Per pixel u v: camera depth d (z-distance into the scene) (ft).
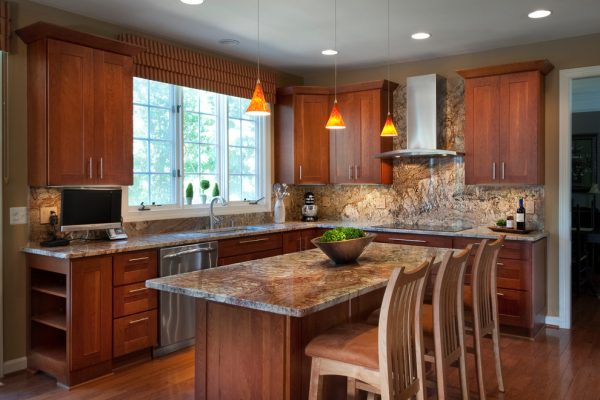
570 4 11.87
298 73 19.57
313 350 7.13
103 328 11.04
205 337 7.98
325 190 19.79
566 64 14.66
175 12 12.36
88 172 11.71
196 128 15.89
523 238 13.47
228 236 14.06
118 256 11.29
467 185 16.42
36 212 11.76
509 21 13.12
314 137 18.24
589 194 27.43
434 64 17.03
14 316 11.41
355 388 7.59
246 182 17.89
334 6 11.94
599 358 12.23
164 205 14.71
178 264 12.59
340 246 9.16
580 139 27.84
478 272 9.58
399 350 6.88
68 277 10.45
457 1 11.64
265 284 7.68
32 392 10.36
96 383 10.79
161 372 11.43
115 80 12.25
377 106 17.29
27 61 11.44
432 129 16.01
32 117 11.37
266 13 12.42
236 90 16.72
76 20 12.44
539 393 10.21
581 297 19.08
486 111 15.01
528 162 14.40
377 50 16.06
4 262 11.23
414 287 7.24
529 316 13.61
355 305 9.20
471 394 10.16
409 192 17.71
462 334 8.83
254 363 7.41
